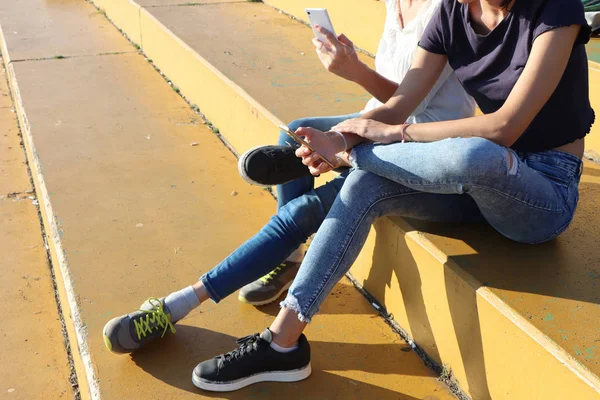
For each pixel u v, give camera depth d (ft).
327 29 7.69
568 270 6.64
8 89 19.95
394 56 8.06
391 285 7.89
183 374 7.14
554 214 6.48
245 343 6.98
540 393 5.73
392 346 7.59
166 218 10.46
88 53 19.62
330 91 12.49
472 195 6.33
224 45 15.67
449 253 6.93
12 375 8.68
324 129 8.25
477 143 5.98
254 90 12.53
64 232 10.01
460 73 6.93
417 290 7.34
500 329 6.11
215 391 6.88
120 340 7.16
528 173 6.18
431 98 7.63
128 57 19.30
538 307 6.08
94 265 9.12
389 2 8.19
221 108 13.60
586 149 9.68
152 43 18.52
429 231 7.36
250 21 18.04
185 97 16.10
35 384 8.54
